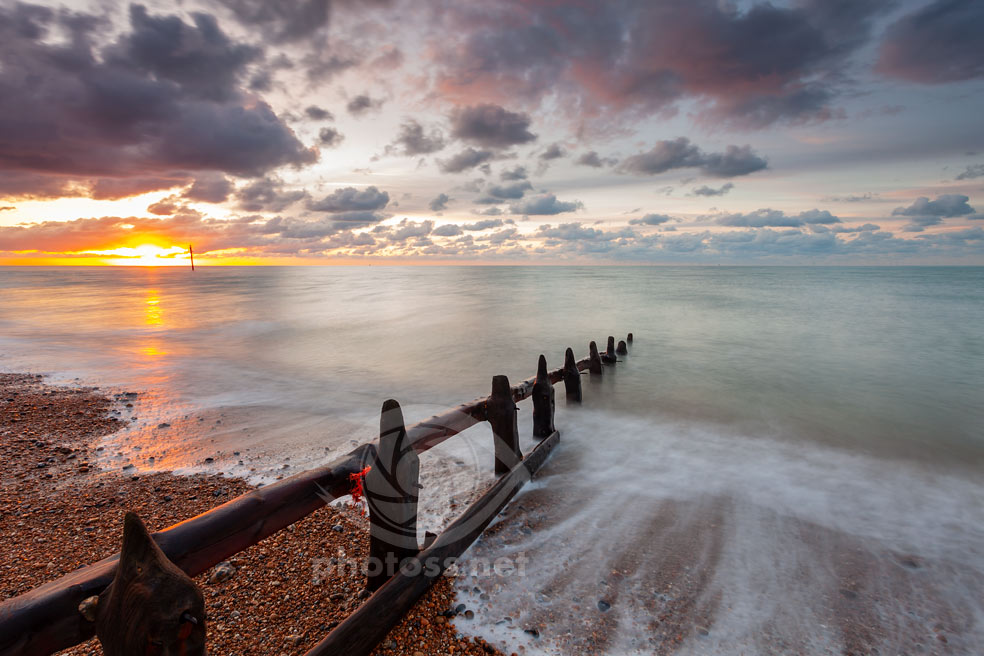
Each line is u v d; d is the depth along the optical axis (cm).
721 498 543
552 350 1681
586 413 923
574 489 555
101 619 189
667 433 802
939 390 1159
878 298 4153
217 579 372
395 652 302
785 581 389
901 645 321
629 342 1855
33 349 1695
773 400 1055
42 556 421
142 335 2045
